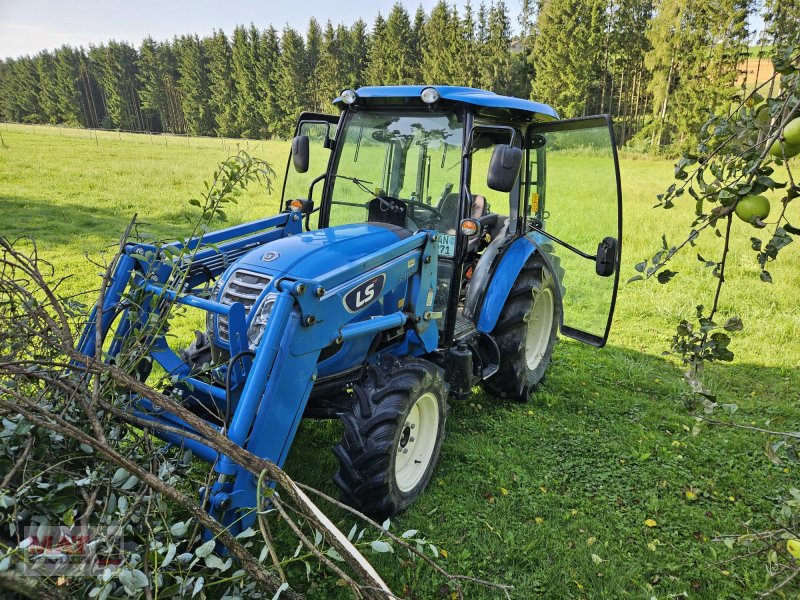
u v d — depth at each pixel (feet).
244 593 6.73
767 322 23.54
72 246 29.43
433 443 11.43
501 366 14.80
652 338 22.04
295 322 8.24
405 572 9.28
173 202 46.19
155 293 9.47
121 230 34.27
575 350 20.58
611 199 13.89
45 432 6.83
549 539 10.36
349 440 9.67
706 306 25.43
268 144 120.16
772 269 30.89
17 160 71.77
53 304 8.93
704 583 9.59
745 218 4.89
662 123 132.67
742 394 17.44
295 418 8.42
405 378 10.14
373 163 13.47
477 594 9.00
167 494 6.37
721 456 13.55
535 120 14.78
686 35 131.54
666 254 5.81
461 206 12.05
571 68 152.97
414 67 207.62
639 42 161.07
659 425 14.98
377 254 9.87
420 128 12.82
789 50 4.42
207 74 259.39
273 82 228.63
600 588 9.31
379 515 10.12
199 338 11.76
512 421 14.69
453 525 10.52
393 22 203.92
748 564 9.97
